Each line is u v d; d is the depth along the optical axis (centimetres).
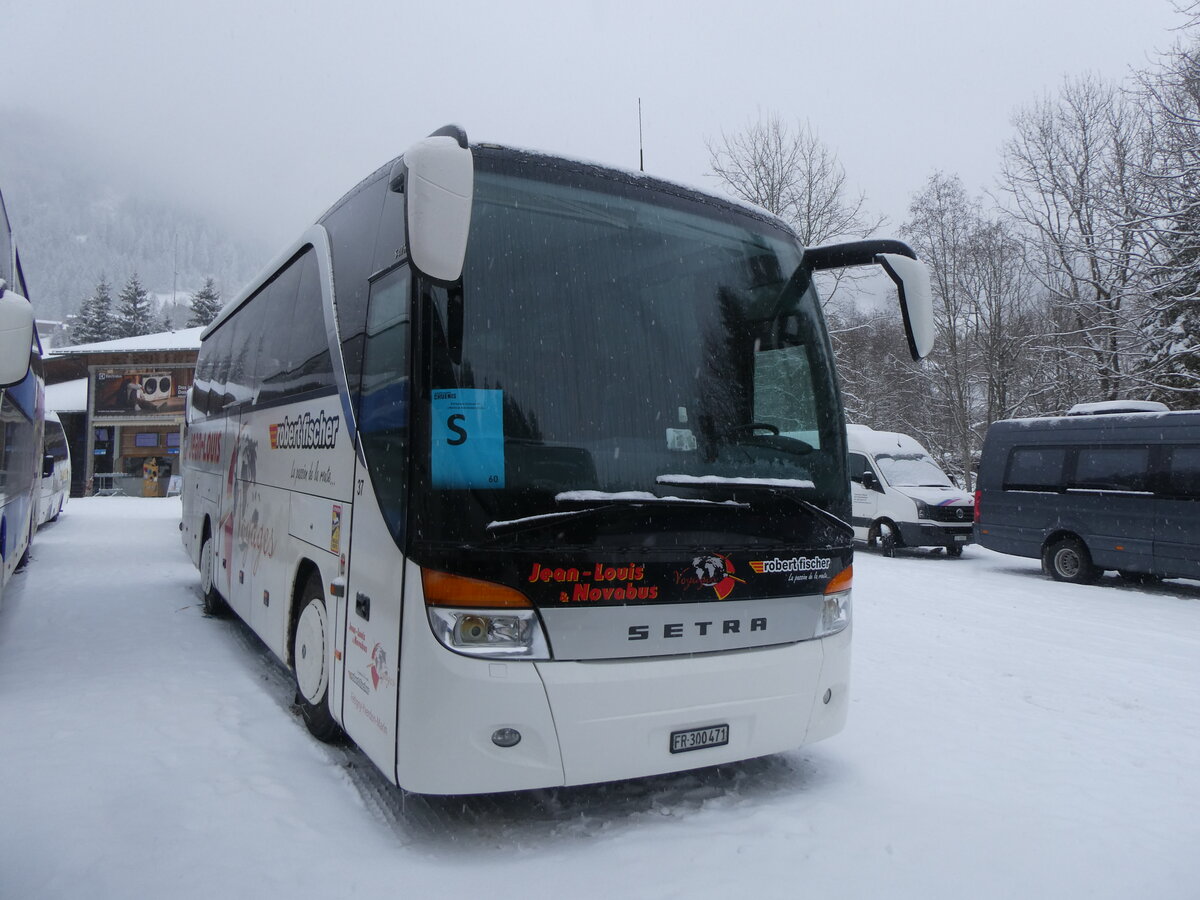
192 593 1049
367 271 439
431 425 353
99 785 420
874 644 852
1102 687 702
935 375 3466
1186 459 1194
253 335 717
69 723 518
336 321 481
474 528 348
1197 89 1995
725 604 397
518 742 349
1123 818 431
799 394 456
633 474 384
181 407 4225
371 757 381
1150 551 1219
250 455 684
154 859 348
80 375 4938
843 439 470
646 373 402
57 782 423
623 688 365
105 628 821
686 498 391
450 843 379
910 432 4053
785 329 462
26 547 1141
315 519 491
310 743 496
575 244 404
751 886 345
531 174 406
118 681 621
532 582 351
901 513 1688
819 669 430
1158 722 606
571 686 354
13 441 782
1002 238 3244
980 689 685
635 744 369
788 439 443
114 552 1504
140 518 2311
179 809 394
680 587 384
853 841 391
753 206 490
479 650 344
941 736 557
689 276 434
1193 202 1948
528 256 390
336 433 461
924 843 391
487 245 381
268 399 634
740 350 437
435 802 424
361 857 359
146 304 9062
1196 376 1945
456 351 362
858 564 1548
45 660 684
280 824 386
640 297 414
